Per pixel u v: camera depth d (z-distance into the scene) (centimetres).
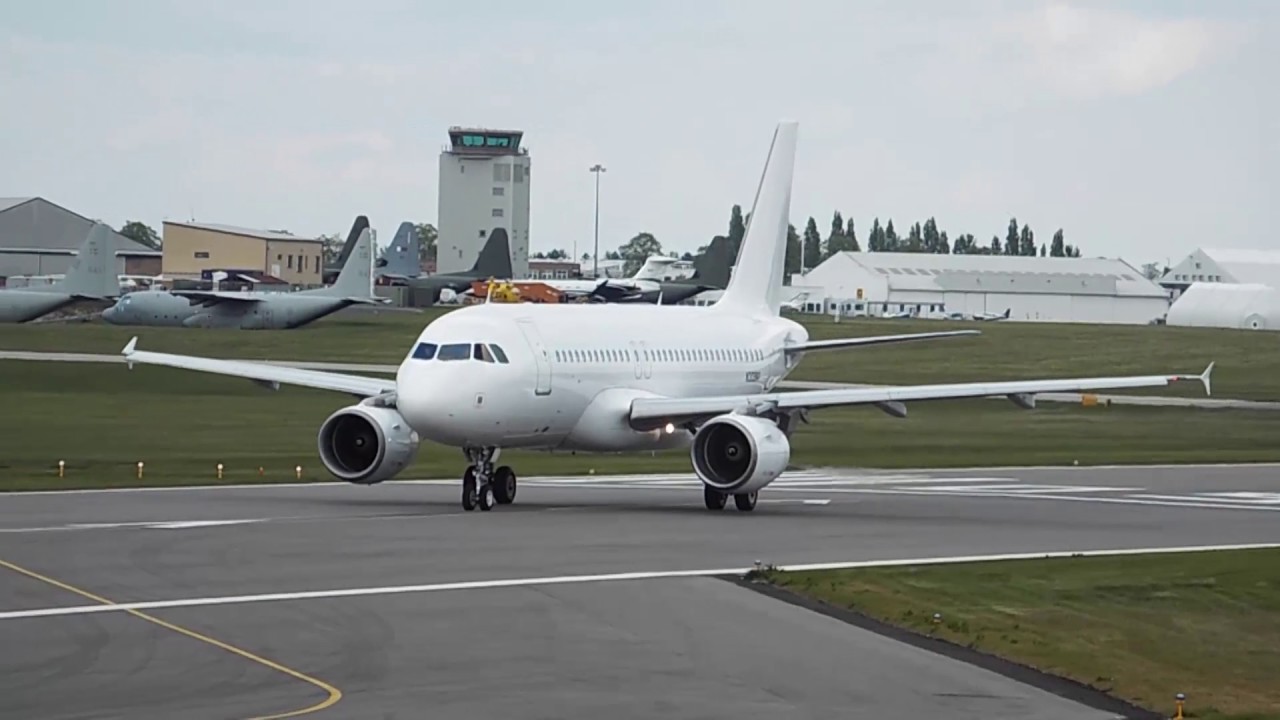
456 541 10750
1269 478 17475
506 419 12700
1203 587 9319
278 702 6197
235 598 8406
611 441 13962
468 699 6319
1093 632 8075
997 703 6525
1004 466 18850
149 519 11850
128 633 7462
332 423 13150
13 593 8444
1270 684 7225
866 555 10450
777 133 17888
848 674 6919
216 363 14925
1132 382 13400
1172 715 6519
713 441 13262
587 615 8094
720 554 10312
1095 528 12412
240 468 16512
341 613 8044
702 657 7162
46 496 13538
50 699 6197
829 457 19850
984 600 8756
